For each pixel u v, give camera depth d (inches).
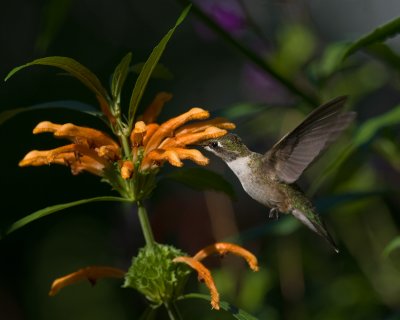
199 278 206.4
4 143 654.5
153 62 188.1
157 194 567.2
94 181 651.5
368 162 384.2
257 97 413.4
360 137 265.4
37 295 632.4
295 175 252.4
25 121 665.6
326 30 645.3
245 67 418.3
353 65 378.9
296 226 302.5
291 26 386.0
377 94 438.0
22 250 642.2
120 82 203.3
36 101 677.3
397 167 348.8
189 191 497.4
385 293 384.2
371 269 394.0
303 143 244.4
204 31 373.4
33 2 754.8
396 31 239.8
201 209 405.7
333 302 381.1
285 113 407.5
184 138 205.0
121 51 753.0
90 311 600.7
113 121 205.9
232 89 738.2
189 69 748.6
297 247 394.9
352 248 400.8
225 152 261.0
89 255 631.8
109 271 217.2
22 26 748.6
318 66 325.7
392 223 393.1
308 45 380.8
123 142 204.5
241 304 370.0
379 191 289.7
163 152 200.8
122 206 406.6
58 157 210.4
